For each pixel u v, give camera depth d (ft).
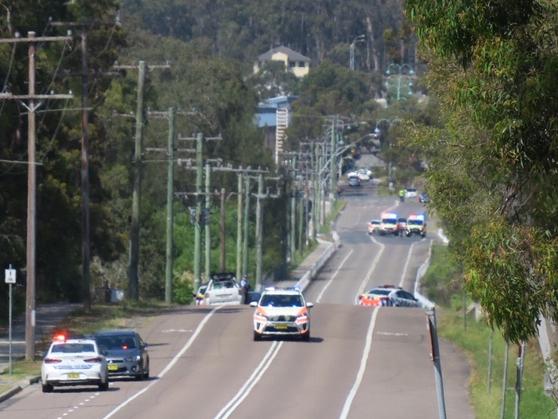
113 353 352.69
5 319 496.23
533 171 136.05
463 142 220.02
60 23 518.78
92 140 642.22
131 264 585.63
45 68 537.65
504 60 135.23
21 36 519.60
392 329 479.82
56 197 546.67
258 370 375.25
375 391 337.11
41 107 526.98
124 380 355.77
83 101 518.78
